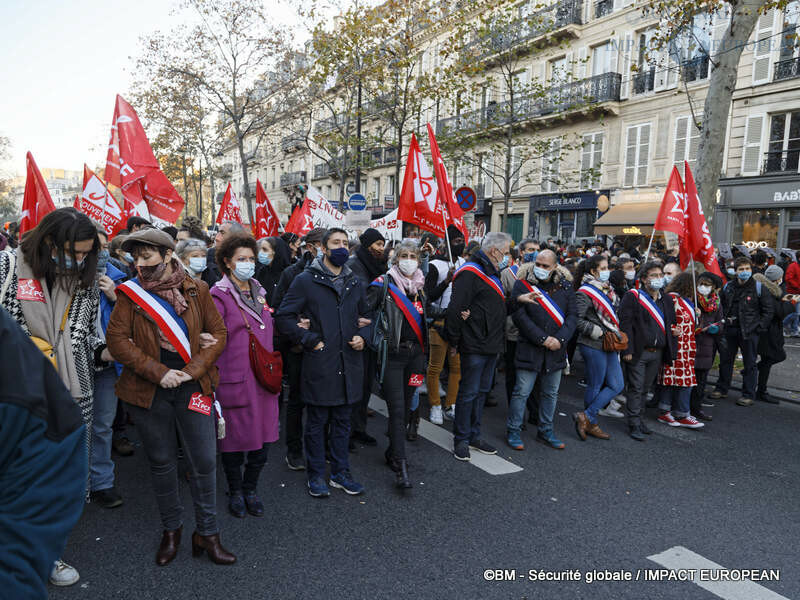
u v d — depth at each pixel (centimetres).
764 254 825
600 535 354
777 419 629
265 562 312
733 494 423
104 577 293
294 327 379
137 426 295
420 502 395
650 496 415
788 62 1645
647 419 620
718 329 600
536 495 412
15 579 113
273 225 942
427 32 1736
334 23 1702
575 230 2252
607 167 2117
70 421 128
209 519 308
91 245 308
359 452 496
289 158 4491
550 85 2266
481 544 339
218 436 325
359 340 392
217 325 314
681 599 291
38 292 302
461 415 479
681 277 594
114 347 282
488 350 467
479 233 1577
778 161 1684
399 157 1814
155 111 2591
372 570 307
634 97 2016
